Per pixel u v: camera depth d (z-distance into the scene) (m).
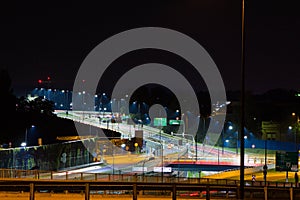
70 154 126.44
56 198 40.00
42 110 174.38
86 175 84.62
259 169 131.25
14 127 136.88
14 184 22.33
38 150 106.81
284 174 122.06
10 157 96.31
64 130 168.50
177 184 29.47
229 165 137.38
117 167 131.12
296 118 191.00
